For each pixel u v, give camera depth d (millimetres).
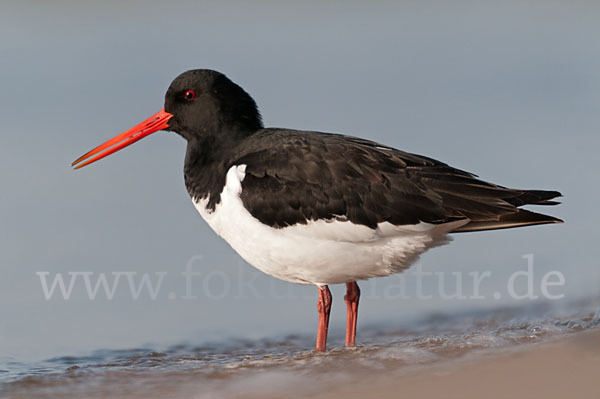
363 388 8555
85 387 9680
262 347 11891
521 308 12922
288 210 10375
